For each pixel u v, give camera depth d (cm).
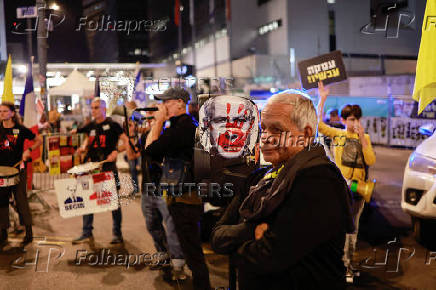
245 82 2091
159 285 379
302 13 3078
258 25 3472
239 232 143
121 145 497
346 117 373
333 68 406
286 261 125
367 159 368
